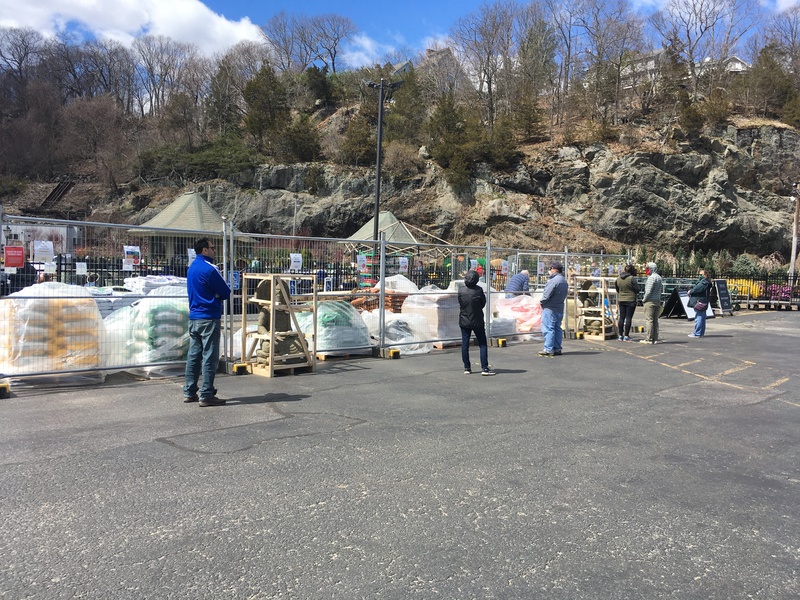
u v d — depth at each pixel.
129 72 86.44
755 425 6.48
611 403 7.48
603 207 47.62
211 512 3.96
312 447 5.42
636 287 14.34
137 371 8.93
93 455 5.12
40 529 3.68
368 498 4.23
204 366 7.00
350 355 11.29
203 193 52.09
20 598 2.89
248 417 6.51
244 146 57.50
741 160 49.31
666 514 4.04
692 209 46.69
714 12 60.72
